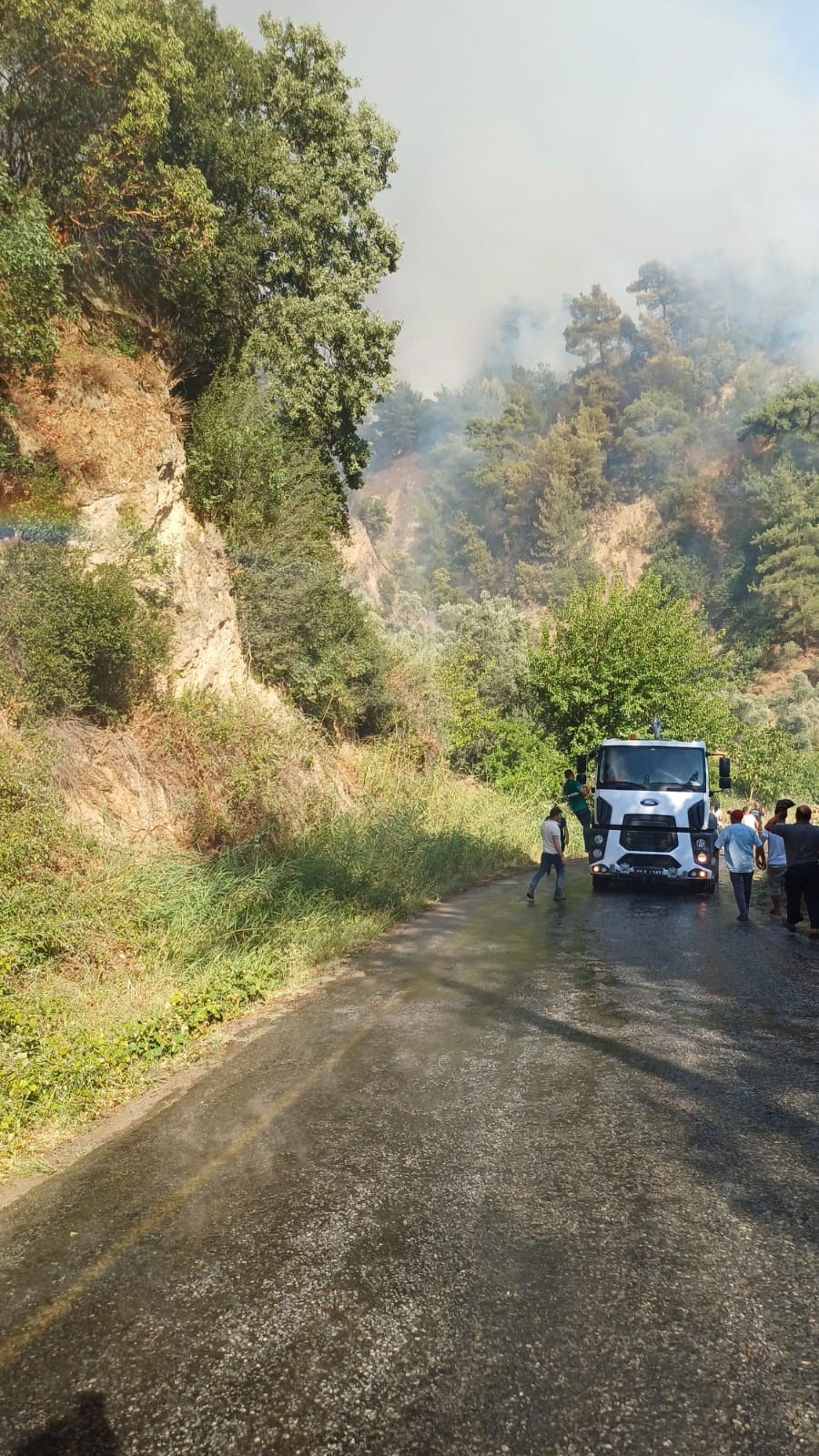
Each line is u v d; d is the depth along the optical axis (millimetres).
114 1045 6453
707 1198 4160
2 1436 2697
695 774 17281
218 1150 4863
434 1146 4805
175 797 12625
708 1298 3326
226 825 12906
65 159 14086
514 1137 4910
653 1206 4078
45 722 11102
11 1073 5828
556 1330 3131
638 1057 6312
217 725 14203
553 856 14836
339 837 14953
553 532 143875
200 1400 2828
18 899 8258
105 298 15695
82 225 14508
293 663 18641
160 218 14766
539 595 137000
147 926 9367
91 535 13047
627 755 17531
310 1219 4004
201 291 16938
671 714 30562
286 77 20766
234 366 19359
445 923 12578
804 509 111250
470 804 23438
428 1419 2711
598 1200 4137
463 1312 3244
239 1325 3211
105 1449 2631
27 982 7590
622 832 16828
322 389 21266
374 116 21953
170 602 14727
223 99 17516
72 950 8289
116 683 12656
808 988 8547
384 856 15055
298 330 20641
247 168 18297
